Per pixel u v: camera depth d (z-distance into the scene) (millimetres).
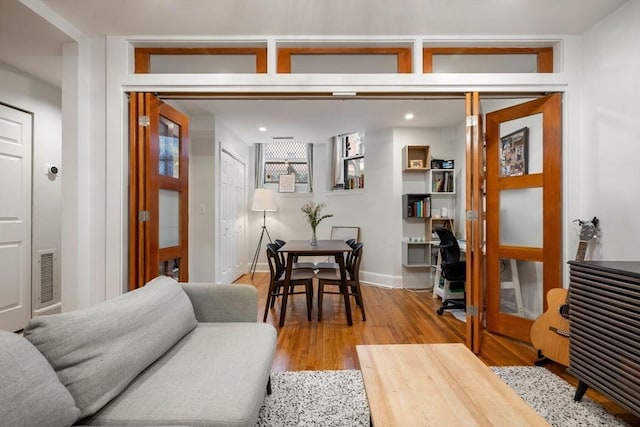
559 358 2094
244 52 2557
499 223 2779
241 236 5758
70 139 2422
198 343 1577
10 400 794
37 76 3020
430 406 1084
